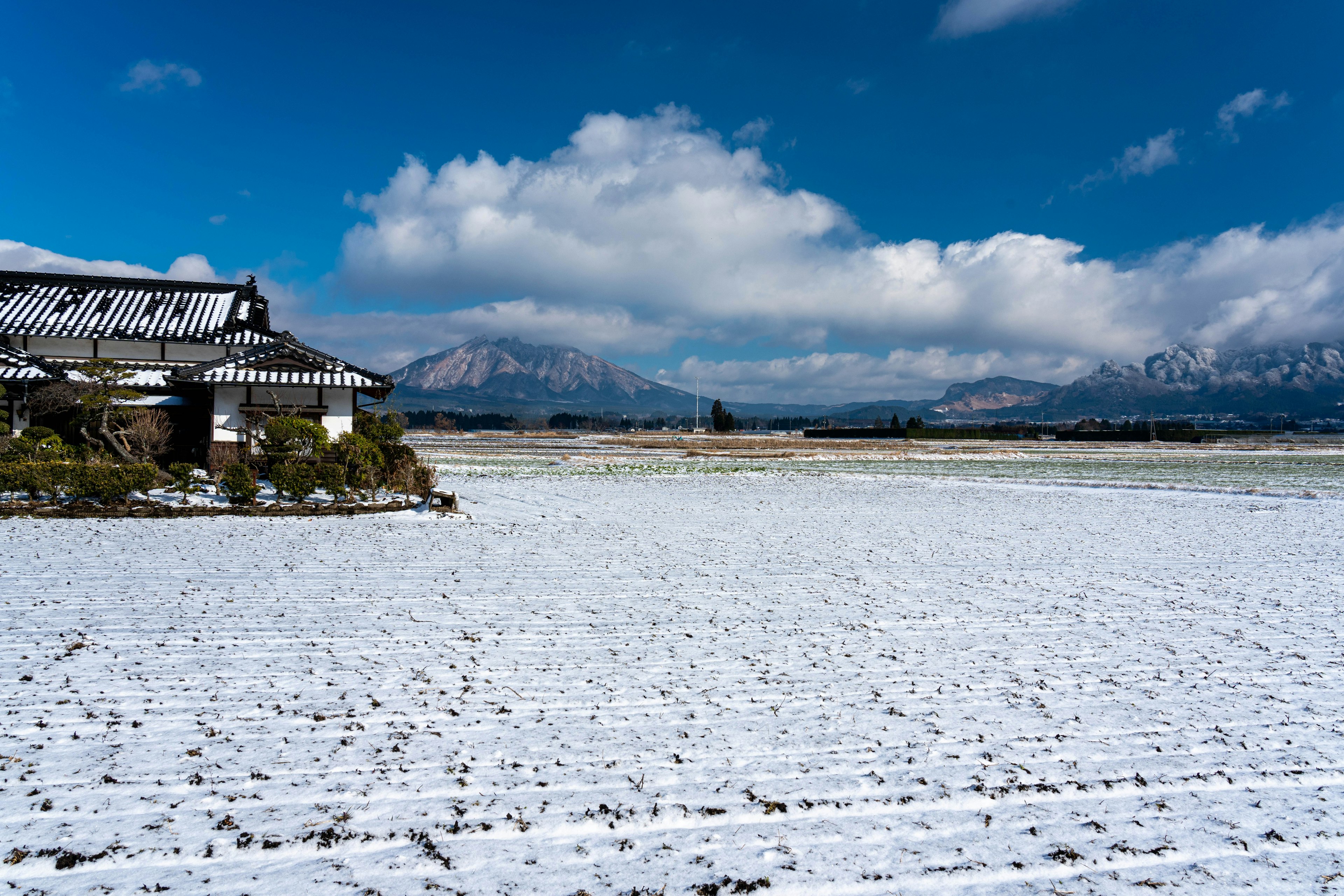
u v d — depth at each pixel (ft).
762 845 12.01
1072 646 24.21
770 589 32.48
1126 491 91.45
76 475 52.29
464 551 41.45
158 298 101.50
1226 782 14.55
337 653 21.83
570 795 13.50
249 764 14.40
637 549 43.39
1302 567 39.81
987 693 19.52
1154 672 21.54
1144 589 33.47
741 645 23.70
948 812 13.21
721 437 322.55
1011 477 113.09
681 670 21.03
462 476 102.42
